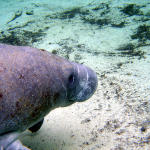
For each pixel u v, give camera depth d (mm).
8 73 1527
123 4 8336
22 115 1602
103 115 2807
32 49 1819
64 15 8000
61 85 1926
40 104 1717
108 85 3514
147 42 5266
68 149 2414
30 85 1611
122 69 4102
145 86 3281
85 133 2578
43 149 2494
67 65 2039
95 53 4973
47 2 10133
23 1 11070
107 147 2279
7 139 1576
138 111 2713
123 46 5238
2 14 9062
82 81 2244
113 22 6793
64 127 2760
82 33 6168
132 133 2373
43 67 1743
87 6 8766
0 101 1460
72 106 3129
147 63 4199
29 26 7188
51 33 6363
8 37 6348
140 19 6742
